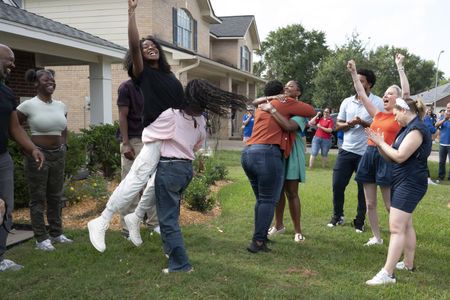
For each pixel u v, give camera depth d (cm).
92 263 408
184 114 371
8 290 346
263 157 443
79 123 1608
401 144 369
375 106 520
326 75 3688
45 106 435
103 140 859
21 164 602
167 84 380
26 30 784
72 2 1605
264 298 340
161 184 372
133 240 413
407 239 411
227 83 2202
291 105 455
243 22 2758
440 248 493
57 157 447
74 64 1161
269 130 448
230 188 848
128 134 487
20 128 388
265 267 413
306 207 685
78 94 1606
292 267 416
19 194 606
